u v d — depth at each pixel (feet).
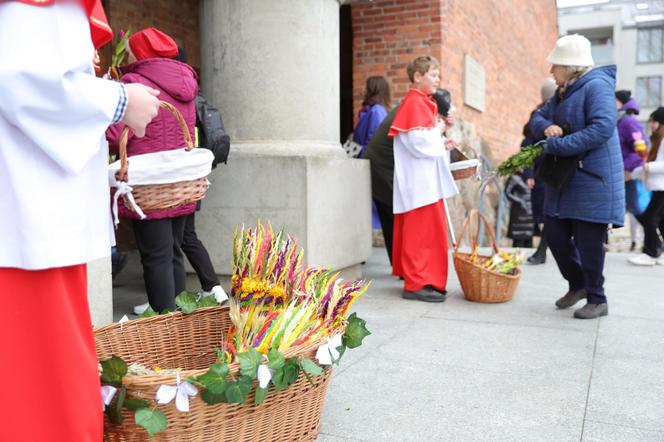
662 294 16.67
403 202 15.42
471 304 15.21
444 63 24.73
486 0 32.24
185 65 10.71
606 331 12.69
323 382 7.34
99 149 5.27
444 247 15.52
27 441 4.85
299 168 15.12
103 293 10.20
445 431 7.84
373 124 19.65
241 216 15.58
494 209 32.19
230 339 8.00
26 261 4.63
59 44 4.61
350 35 32.30
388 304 15.15
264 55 15.90
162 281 10.87
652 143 21.76
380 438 7.62
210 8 16.44
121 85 5.12
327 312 7.74
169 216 10.79
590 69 13.47
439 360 10.72
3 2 4.49
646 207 22.22
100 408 5.32
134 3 24.66
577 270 14.33
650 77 154.92
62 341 4.94
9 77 4.36
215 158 12.91
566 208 13.37
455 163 15.92
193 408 6.04
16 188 4.60
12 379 4.80
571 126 13.10
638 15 145.89
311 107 16.29
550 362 10.64
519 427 7.97
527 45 45.62
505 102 38.14
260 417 6.57
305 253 15.21
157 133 10.31
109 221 5.50
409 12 24.73
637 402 8.84
